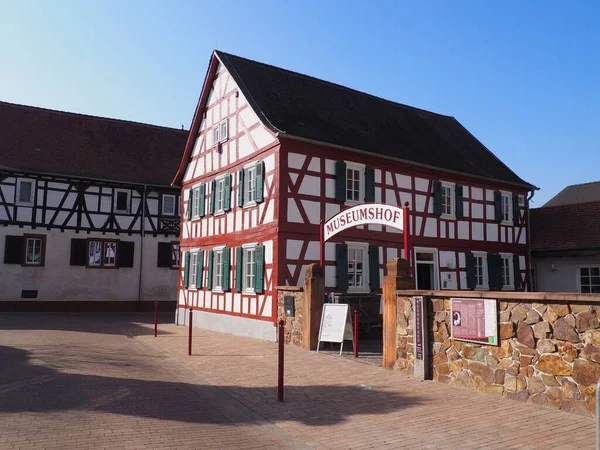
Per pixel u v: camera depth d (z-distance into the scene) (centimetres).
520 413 708
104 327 2064
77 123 3216
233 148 1952
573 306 711
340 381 946
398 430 647
